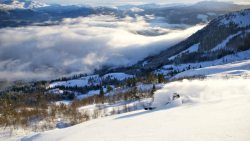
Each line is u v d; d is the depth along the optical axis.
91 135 11.23
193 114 11.88
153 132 9.57
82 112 26.34
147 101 27.36
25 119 23.31
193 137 8.07
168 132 9.14
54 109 27.55
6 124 22.02
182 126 9.70
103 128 12.53
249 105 11.61
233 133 7.76
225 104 13.06
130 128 11.15
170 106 17.39
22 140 15.48
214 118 10.08
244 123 8.56
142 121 12.52
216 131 8.20
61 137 12.56
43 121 23.05
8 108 27.88
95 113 25.06
